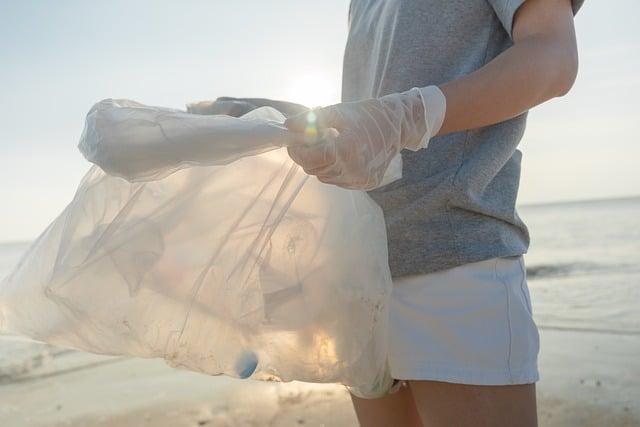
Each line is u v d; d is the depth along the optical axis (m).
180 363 1.14
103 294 1.13
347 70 1.68
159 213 1.15
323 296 1.16
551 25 1.21
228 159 1.01
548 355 5.68
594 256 17.34
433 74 1.43
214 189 1.17
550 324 7.68
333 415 4.05
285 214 1.17
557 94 1.20
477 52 1.41
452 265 1.36
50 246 1.24
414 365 1.38
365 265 1.19
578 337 6.54
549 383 4.68
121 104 1.16
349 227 1.20
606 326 7.27
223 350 1.12
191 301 1.13
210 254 1.14
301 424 3.93
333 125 1.00
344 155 0.99
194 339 1.13
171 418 4.24
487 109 1.12
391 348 1.42
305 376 1.17
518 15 1.25
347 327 1.17
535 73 1.14
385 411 1.60
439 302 1.38
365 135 1.01
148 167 1.02
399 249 1.40
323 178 1.01
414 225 1.39
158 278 1.12
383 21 1.54
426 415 1.42
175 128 1.02
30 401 5.00
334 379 1.18
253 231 1.15
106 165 1.03
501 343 1.35
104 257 1.12
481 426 1.34
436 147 1.39
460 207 1.36
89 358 6.53
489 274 1.37
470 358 1.34
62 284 1.12
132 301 1.13
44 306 1.21
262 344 1.14
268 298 1.12
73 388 5.30
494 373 1.34
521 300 1.40
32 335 1.23
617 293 10.57
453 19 1.41
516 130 1.39
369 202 1.26
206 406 4.41
